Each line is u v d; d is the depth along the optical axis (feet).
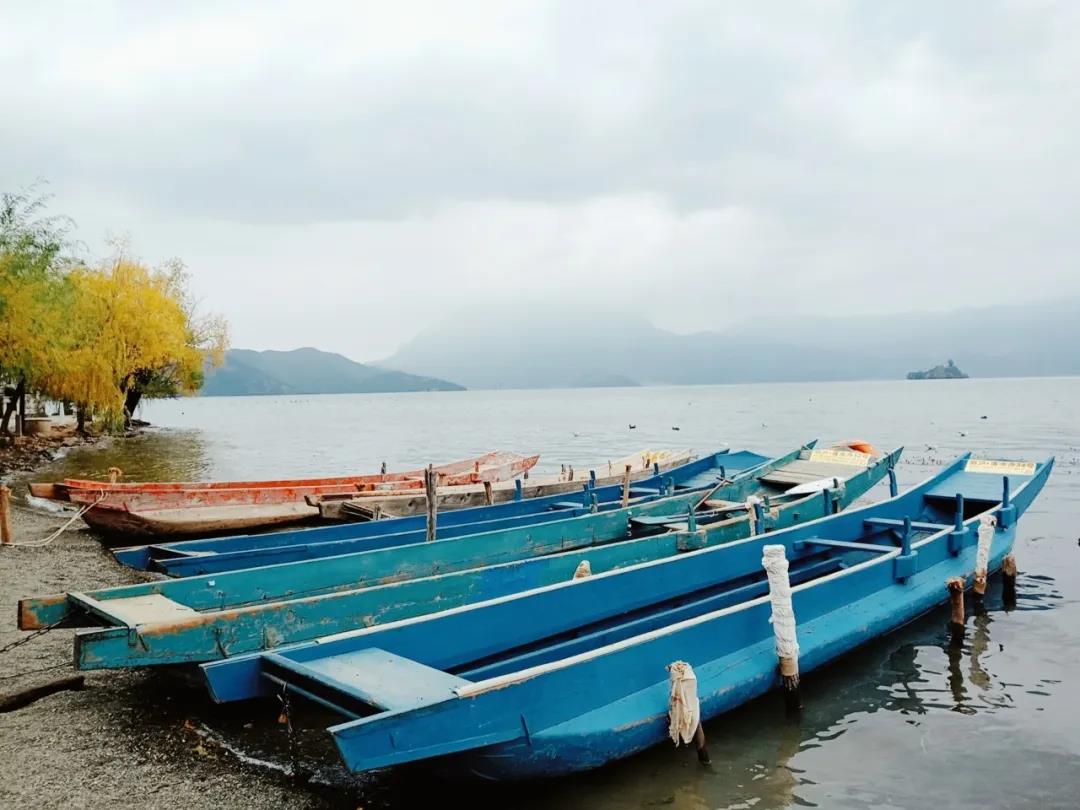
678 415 278.26
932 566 36.81
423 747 17.90
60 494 54.70
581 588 27.55
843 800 21.58
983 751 24.57
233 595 30.91
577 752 20.76
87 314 113.91
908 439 143.54
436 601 28.96
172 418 337.11
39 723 24.12
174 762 21.90
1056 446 124.88
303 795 20.44
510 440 176.65
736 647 26.00
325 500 58.44
